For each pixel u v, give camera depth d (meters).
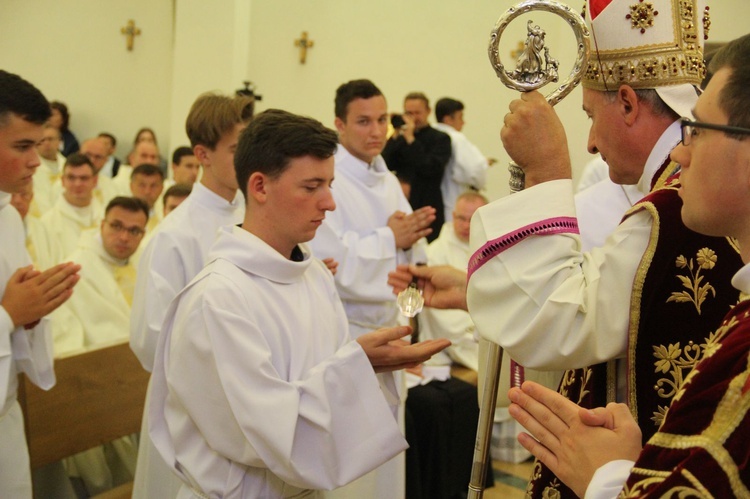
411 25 8.34
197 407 1.70
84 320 3.96
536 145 1.48
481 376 1.85
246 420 1.62
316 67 8.80
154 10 10.38
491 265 1.45
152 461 2.31
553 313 1.36
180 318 1.75
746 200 1.03
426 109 7.02
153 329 2.47
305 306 1.86
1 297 2.27
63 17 10.75
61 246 5.03
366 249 3.05
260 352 1.66
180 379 1.71
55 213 5.25
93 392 3.07
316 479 1.66
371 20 8.52
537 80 1.49
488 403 1.57
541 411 1.20
